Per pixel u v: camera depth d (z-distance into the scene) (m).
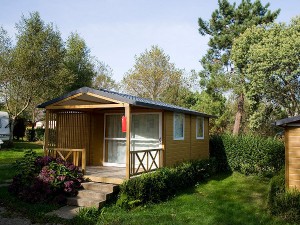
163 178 9.35
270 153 14.58
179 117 12.66
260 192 10.95
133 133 12.09
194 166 12.59
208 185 12.05
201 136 15.05
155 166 11.19
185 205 8.71
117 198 8.70
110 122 12.65
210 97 27.09
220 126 28.48
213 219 7.47
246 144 15.14
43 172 8.80
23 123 31.25
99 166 12.20
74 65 30.77
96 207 7.86
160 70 32.47
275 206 7.80
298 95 23.98
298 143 8.17
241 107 26.08
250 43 23.78
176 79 33.16
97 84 37.34
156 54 33.00
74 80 28.08
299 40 20.97
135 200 8.15
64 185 8.54
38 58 23.16
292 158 8.20
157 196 8.91
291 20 23.25
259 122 24.66
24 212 7.57
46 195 8.29
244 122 28.61
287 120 8.11
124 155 12.23
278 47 21.95
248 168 14.74
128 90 33.41
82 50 32.34
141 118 11.95
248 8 25.48
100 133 12.74
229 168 15.66
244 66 24.48
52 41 24.45
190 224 7.02
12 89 23.45
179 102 31.98
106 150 12.62
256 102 24.38
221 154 15.90
